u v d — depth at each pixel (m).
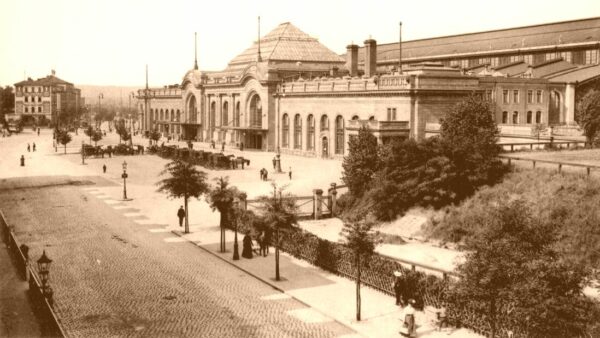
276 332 22.50
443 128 50.38
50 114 197.88
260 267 31.94
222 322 23.53
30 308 24.33
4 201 52.94
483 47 109.75
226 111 117.31
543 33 100.50
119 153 98.12
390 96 71.19
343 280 29.69
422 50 124.50
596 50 90.62
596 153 46.97
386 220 43.44
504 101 78.38
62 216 46.00
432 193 41.44
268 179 64.06
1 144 121.88
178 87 150.50
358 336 22.16
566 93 82.44
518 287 18.66
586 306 19.28
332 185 48.22
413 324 21.95
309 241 33.28
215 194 34.94
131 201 53.97
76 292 27.08
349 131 70.88
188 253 35.06
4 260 32.09
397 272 25.73
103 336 21.86
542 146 56.59
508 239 20.08
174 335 22.03
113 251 35.00
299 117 92.75
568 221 32.72
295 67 102.00
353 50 89.44
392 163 44.44
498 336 21.11
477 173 40.62
